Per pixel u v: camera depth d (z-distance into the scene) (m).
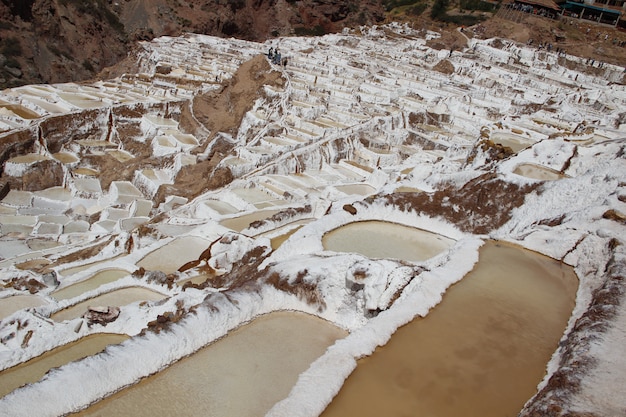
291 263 22.44
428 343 16.34
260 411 15.43
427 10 138.62
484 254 22.52
